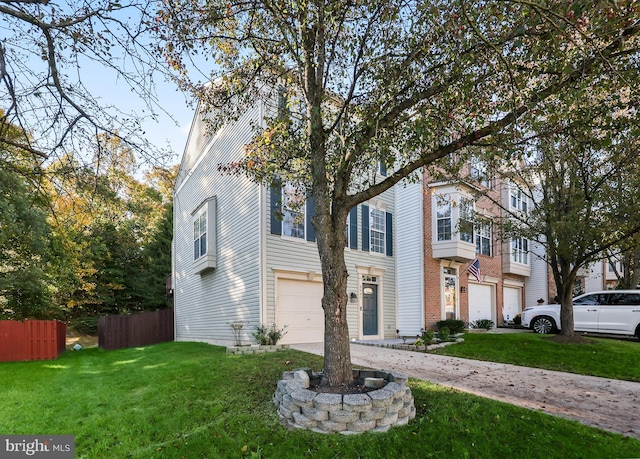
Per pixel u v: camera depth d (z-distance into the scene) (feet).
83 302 80.07
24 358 40.65
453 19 17.40
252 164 24.48
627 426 18.40
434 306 52.31
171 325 64.28
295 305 41.11
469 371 28.66
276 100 37.50
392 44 21.71
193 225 56.03
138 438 16.81
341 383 19.36
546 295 76.18
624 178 33.60
